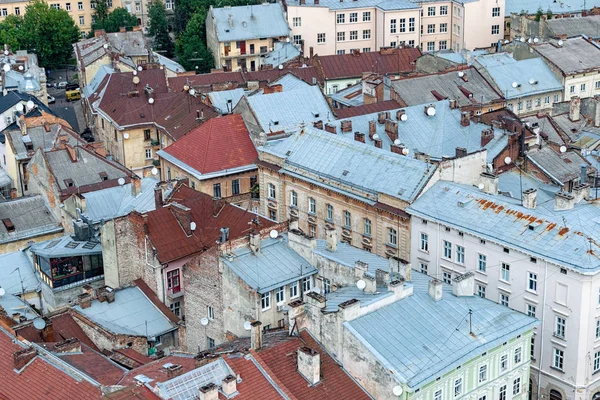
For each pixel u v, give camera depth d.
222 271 104.88
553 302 110.50
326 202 138.50
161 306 116.88
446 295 99.31
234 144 161.75
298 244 108.06
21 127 171.00
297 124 164.75
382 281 98.88
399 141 147.50
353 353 90.31
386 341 90.44
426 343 91.44
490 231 115.50
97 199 140.12
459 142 152.25
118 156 188.75
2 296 120.50
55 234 146.00
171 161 162.25
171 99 189.12
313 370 88.06
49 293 127.50
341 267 102.94
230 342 98.31
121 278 123.25
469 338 93.38
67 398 85.56
